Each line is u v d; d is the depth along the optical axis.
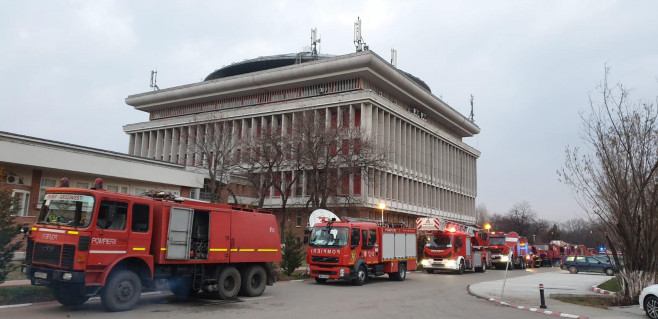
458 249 32.56
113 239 11.68
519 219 97.25
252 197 51.50
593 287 21.42
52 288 12.11
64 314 11.32
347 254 21.31
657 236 15.12
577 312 13.94
